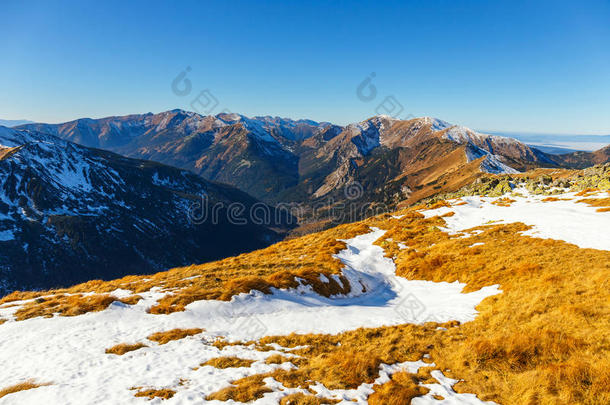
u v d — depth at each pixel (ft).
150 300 65.87
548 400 29.76
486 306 60.85
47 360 41.27
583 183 188.03
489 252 94.73
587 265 67.10
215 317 59.47
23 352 43.65
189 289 72.69
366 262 111.24
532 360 37.96
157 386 34.73
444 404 31.55
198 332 52.80
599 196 147.64
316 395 33.40
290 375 37.96
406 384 35.94
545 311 50.44
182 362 41.50
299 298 74.90
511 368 37.45
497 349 40.73
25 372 38.19
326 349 47.78
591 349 37.17
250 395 32.53
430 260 100.01
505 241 103.50
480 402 31.83
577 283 58.13
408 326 56.24
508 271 75.41
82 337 48.93
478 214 155.02
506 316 52.11
